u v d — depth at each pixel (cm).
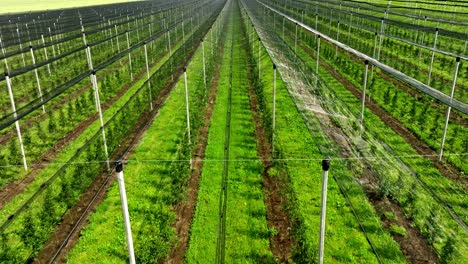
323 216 771
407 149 1521
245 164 1437
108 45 3578
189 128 1493
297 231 1019
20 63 2939
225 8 7981
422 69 2459
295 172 1368
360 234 1061
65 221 1153
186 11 6031
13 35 3853
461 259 963
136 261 970
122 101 2148
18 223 1138
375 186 1275
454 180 1305
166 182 1333
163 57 3228
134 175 1385
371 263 962
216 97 2209
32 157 1519
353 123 1753
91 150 1523
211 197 1244
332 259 977
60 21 4669
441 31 2483
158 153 1541
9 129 1800
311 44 3391
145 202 1225
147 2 8088
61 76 2608
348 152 1509
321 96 2119
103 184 1324
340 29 3859
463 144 1512
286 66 2684
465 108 1166
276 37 3700
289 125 1748
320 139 1603
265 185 1306
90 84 2473
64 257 1008
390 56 2777
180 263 984
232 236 1070
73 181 1264
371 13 4259
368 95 2112
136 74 2703
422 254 990
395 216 1132
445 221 1102
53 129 1736
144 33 4256
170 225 1116
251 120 1853
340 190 1254
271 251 1015
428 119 1767
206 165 1441
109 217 1157
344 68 2575
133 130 1777
